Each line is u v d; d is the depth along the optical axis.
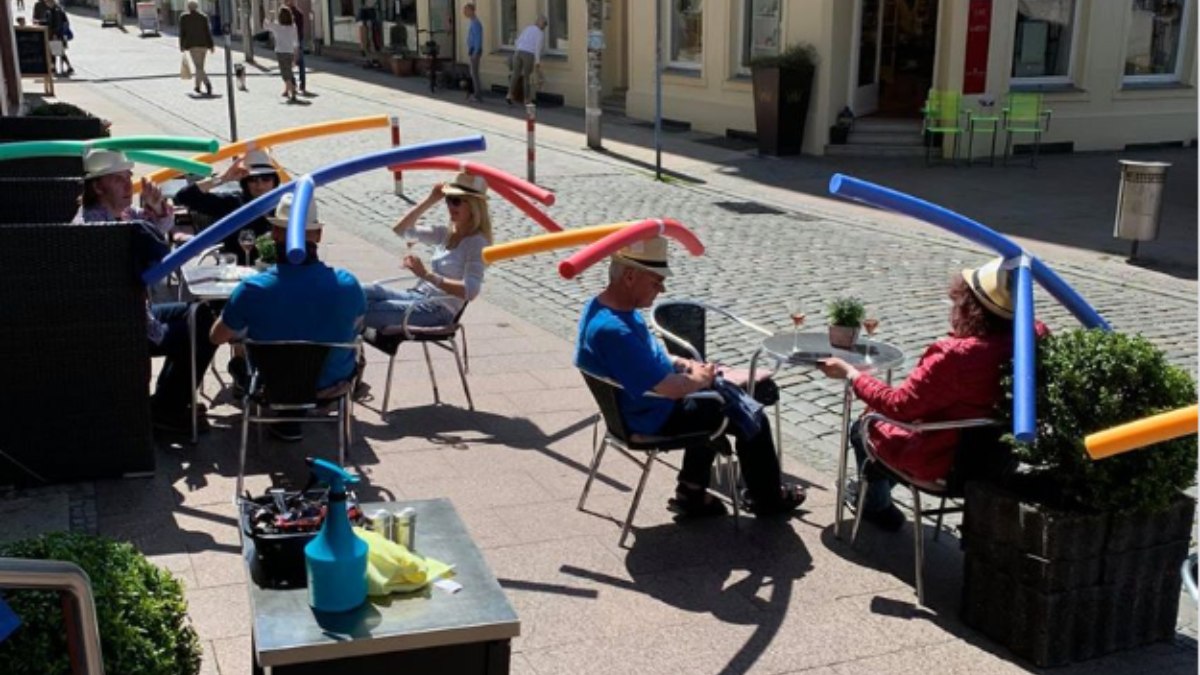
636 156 17.39
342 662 2.85
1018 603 4.10
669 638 4.23
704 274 10.26
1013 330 4.17
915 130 17.66
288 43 23.44
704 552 4.95
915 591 4.63
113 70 29.08
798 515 5.36
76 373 5.23
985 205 13.95
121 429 5.37
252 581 3.11
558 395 6.97
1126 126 18.55
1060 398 3.93
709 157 17.41
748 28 19.11
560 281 9.94
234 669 3.89
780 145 17.48
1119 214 11.08
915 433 4.50
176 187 9.19
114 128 18.39
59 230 5.02
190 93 24.28
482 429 6.34
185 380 5.96
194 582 4.48
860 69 18.14
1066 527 3.94
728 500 5.50
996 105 17.22
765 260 10.88
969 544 4.29
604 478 5.71
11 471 5.28
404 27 30.22
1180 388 3.94
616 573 4.73
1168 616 4.25
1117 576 4.08
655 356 4.86
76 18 53.09
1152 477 3.92
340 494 2.95
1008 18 16.92
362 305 5.48
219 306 6.15
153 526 4.97
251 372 5.48
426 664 2.94
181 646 3.16
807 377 7.50
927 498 5.60
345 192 13.88
